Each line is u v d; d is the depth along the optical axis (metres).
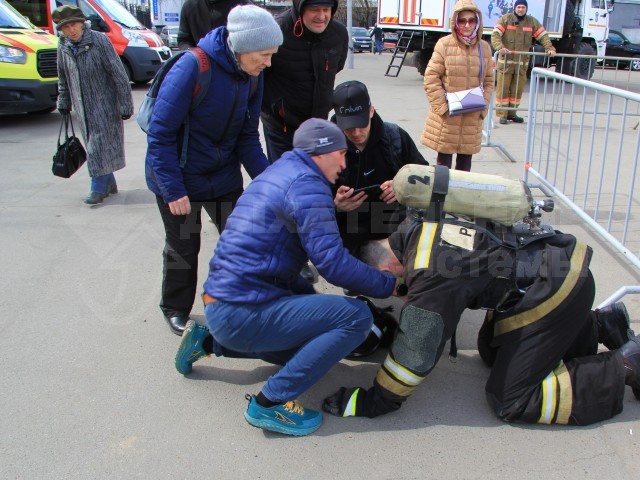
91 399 2.74
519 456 2.39
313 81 3.62
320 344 2.38
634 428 2.53
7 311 3.50
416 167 2.46
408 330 2.45
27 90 8.07
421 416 2.64
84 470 2.32
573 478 2.27
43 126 8.75
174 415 2.64
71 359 3.05
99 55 4.95
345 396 2.64
